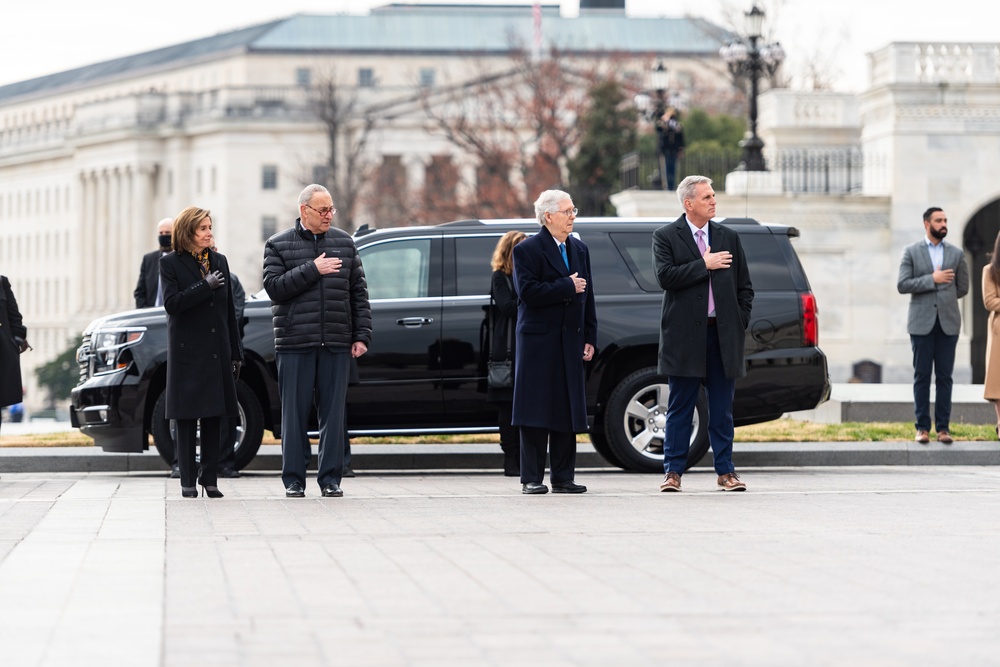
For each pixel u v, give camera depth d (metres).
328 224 30.77
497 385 35.59
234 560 20.53
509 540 22.70
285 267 30.59
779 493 30.84
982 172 94.88
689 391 31.53
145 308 42.44
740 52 94.00
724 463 31.58
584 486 31.39
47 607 16.89
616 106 178.12
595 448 40.41
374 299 37.25
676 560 20.55
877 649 14.71
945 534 23.47
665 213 98.56
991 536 23.20
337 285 30.64
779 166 104.75
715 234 31.25
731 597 17.56
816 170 104.88
